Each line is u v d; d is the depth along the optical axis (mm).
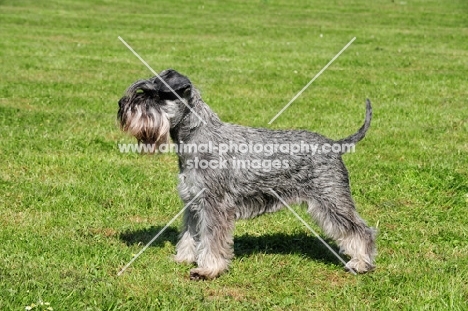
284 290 6457
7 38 24875
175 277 6664
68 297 5922
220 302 6102
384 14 35906
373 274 6820
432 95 16484
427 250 7551
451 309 5871
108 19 31484
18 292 5965
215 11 35781
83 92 16094
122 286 6328
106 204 8844
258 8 37250
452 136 12625
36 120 13188
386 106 15055
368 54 23078
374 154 11328
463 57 22750
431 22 33125
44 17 31188
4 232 7707
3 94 15578
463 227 8227
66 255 7035
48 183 9508
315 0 40625
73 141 11727
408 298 6188
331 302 6188
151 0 38844
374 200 9141
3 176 9797
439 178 9969
